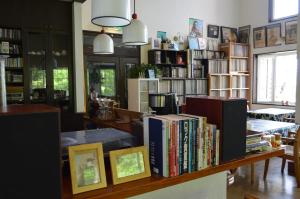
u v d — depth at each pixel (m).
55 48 4.74
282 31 7.19
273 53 7.53
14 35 4.43
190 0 7.25
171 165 1.30
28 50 4.50
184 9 7.14
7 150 0.89
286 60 7.38
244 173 4.12
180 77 6.73
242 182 3.76
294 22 6.91
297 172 3.50
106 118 4.05
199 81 7.11
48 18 4.59
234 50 7.59
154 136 1.33
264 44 7.61
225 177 1.90
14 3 4.32
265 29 7.57
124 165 1.25
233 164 1.53
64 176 1.26
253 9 7.86
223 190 1.89
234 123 1.53
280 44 7.25
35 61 4.60
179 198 1.65
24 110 0.95
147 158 1.32
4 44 4.36
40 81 4.66
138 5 6.40
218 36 7.79
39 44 4.60
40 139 0.94
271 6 7.41
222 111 1.47
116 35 5.91
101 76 5.87
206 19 7.56
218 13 7.80
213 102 1.51
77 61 4.82
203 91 7.17
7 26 4.30
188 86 6.90
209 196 1.81
